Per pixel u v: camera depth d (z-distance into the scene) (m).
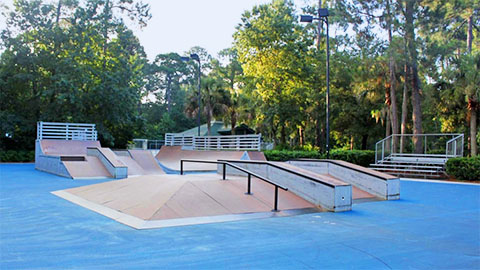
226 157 19.39
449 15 23.58
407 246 5.14
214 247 4.93
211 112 34.28
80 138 23.50
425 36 22.83
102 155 16.92
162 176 10.99
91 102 31.16
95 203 8.30
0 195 9.99
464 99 23.02
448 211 8.18
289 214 7.53
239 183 9.38
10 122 29.02
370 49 24.75
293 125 31.98
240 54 31.45
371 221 6.97
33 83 30.20
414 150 20.70
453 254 4.77
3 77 29.58
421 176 17.22
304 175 8.87
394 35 24.03
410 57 22.00
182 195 7.89
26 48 29.23
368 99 29.69
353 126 35.25
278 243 5.20
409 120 30.67
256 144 20.52
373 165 19.66
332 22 24.89
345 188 8.12
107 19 33.03
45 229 5.93
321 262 4.36
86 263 4.21
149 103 60.72
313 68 30.45
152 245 5.01
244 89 33.22
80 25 30.58
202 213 7.09
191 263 4.24
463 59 23.20
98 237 5.43
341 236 5.70
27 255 4.51
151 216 6.67
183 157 22.50
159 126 50.31
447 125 27.28
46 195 9.99
